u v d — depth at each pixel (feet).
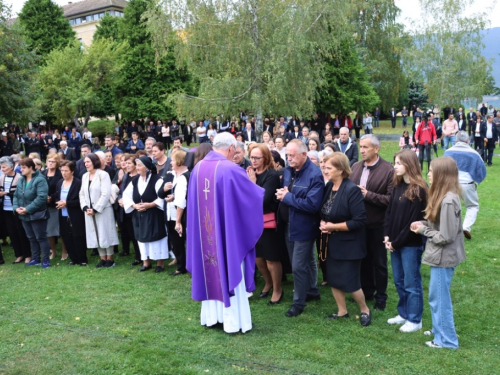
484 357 13.11
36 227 23.90
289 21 58.23
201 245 15.48
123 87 112.16
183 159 21.31
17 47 61.62
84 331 15.65
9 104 62.08
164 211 21.97
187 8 62.69
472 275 19.63
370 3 113.70
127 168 23.98
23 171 23.67
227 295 14.88
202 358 13.52
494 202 32.48
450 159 13.23
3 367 13.39
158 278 21.47
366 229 17.12
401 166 14.44
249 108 63.57
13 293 19.83
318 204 15.57
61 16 136.15
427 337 14.46
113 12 187.11
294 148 15.94
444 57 97.19
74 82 96.02
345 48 95.66
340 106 95.55
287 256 19.25
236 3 61.77
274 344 14.32
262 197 15.48
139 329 15.75
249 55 61.98
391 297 18.15
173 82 111.55
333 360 13.21
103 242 23.31
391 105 118.73
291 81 60.75
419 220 14.24
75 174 28.35
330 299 18.28
